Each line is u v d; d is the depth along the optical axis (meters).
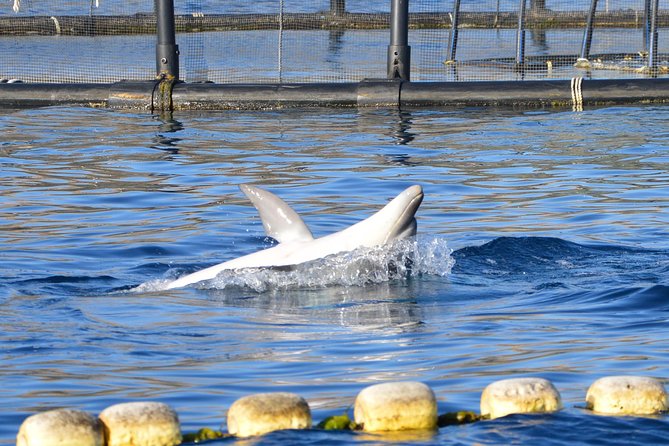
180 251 36.97
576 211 42.34
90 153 57.28
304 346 24.83
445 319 27.34
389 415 17.84
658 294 29.17
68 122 69.75
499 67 98.44
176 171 52.06
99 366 23.45
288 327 26.78
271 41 125.19
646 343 24.44
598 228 39.16
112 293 31.00
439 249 34.06
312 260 31.70
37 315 28.22
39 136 63.47
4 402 20.91
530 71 96.00
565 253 34.94
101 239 38.53
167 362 23.72
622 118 69.19
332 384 21.52
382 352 24.14
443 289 30.61
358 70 95.88
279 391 21.12
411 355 23.80
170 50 79.19
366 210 43.06
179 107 76.94
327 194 46.34
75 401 20.88
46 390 21.66
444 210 43.00
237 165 53.50
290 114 73.94
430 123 68.19
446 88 77.00
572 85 76.38
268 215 32.88
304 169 52.22
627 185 47.50
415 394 18.05
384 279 31.73
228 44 121.12
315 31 139.50
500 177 49.91
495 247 35.38
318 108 77.00
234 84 78.38
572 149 57.44
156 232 39.69
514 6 158.75
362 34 136.00
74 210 43.56
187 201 45.28
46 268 34.28
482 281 31.61
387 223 31.91
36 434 16.86
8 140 61.91
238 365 23.27
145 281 32.78
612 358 23.12
